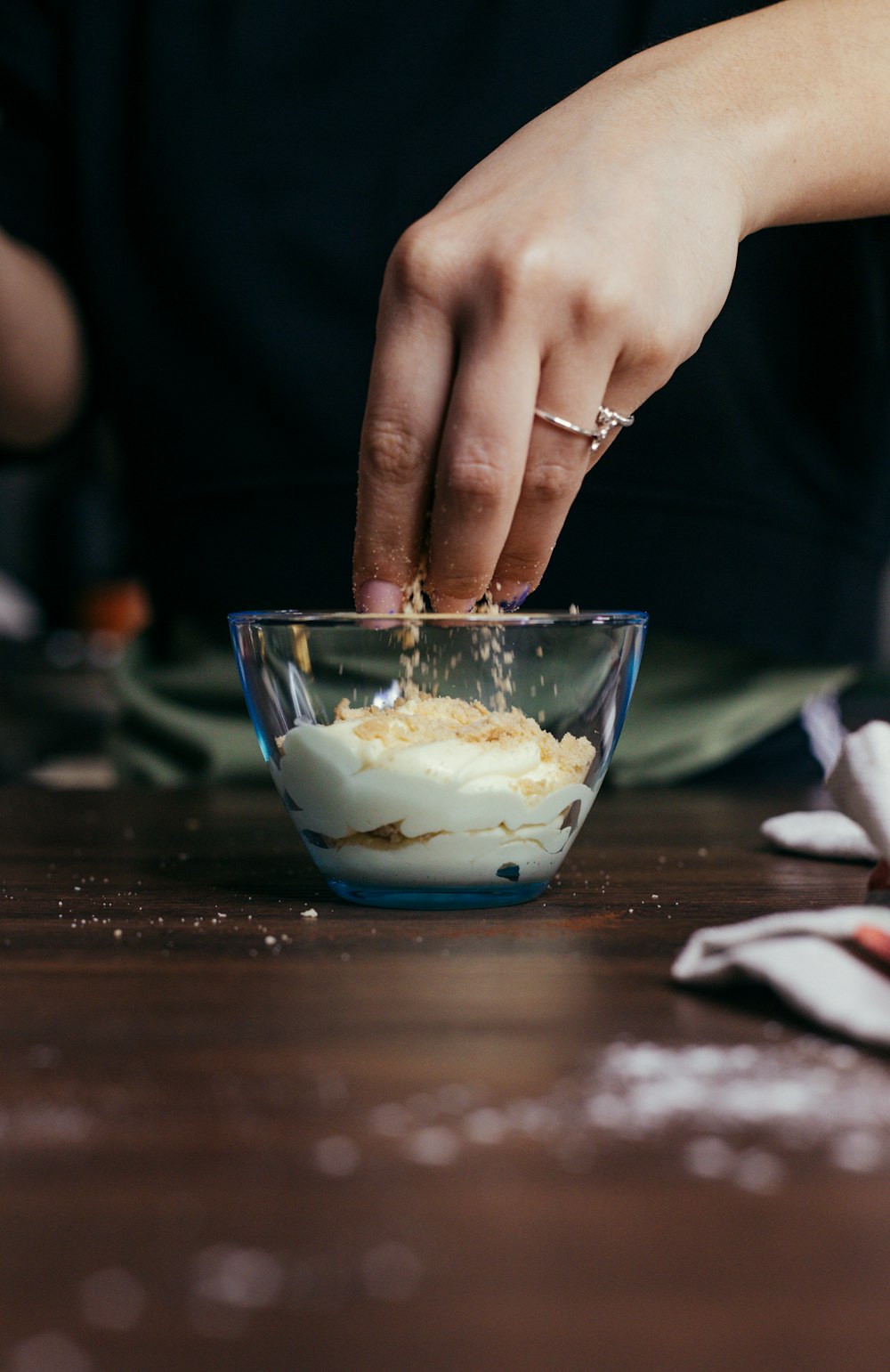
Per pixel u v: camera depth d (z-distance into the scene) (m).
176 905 0.45
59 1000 0.36
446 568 0.42
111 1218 0.26
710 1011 0.35
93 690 1.38
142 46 0.73
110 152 0.75
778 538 0.73
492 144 0.70
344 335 0.71
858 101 0.47
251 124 0.71
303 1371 0.21
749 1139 0.29
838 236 0.68
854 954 0.35
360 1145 0.29
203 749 0.77
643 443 0.70
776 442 0.72
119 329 0.75
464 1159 0.28
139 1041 0.33
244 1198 0.27
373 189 0.71
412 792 0.43
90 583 1.97
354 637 0.43
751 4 0.69
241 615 0.44
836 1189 0.27
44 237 0.79
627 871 0.50
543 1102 0.30
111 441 0.83
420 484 0.42
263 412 0.72
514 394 0.40
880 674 1.00
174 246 0.72
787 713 0.75
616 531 0.71
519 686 0.44
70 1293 0.23
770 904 0.45
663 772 0.74
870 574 0.78
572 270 0.40
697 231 0.42
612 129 0.43
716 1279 0.24
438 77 0.71
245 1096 0.31
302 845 0.56
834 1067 0.32
